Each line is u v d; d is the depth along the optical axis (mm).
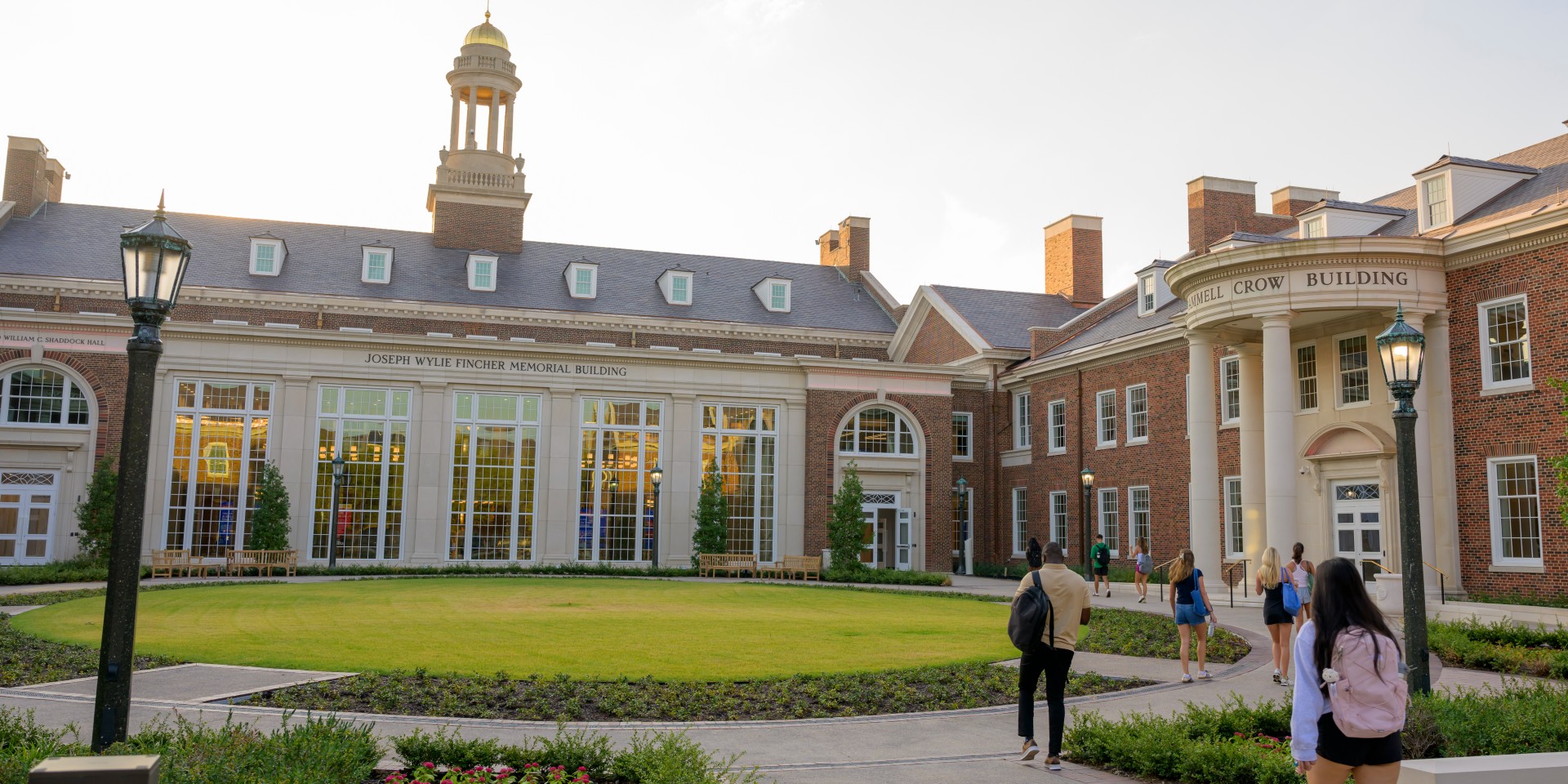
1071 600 10719
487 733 11477
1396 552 28562
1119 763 10320
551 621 22828
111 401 39344
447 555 41844
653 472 41938
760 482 45750
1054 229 57312
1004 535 50031
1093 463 44125
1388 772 6676
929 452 47500
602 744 9789
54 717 11852
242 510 40250
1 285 43688
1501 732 9844
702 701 13578
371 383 41844
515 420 43219
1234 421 36312
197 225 50219
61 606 25062
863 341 56594
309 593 29438
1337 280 28281
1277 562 16141
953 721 12852
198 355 40250
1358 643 6645
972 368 51031
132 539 9320
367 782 8875
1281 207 44406
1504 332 27047
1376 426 29359
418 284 50375
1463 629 19891
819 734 11969
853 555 43562
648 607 26719
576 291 52531
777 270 60188
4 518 38469
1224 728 11148
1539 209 26500
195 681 14305
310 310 47469
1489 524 26859
